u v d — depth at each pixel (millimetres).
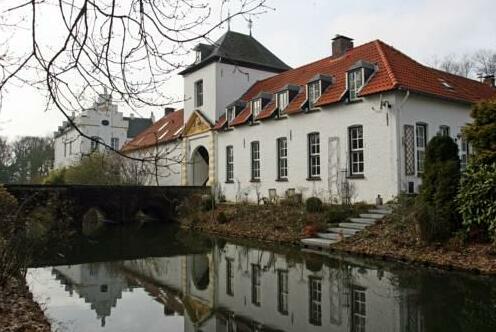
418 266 10344
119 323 6848
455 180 11156
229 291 8883
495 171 9961
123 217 24094
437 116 17078
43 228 17594
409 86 15906
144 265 12141
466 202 10445
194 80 28766
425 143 16562
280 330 6312
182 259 13016
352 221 14453
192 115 28219
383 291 8164
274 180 21500
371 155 16438
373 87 16344
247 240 16406
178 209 24781
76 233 20531
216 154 26266
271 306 7645
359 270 10148
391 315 6711
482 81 27469
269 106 22359
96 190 23062
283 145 21281
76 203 22156
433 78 18078
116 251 14875
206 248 15016
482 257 9750
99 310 7598
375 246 12055
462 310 6812
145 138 36000
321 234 14320
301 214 16797
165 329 6527
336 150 17969
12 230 9445
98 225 24344
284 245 14711
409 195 14055
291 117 20500
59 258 13500
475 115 10938
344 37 22156
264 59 28391
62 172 32938
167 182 31078
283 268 10914
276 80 25031
